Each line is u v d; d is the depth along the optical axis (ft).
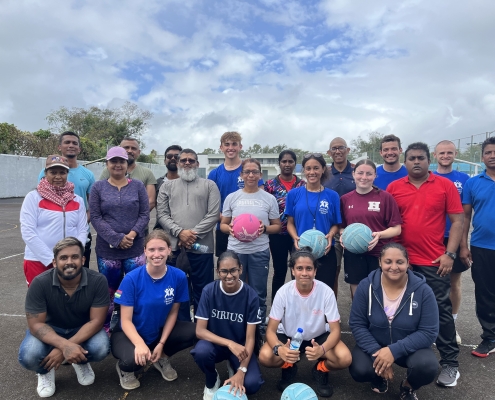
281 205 17.31
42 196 13.26
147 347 11.34
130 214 14.32
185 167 15.52
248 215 14.43
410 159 13.10
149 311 12.00
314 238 13.50
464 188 14.66
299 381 12.03
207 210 15.65
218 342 11.28
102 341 11.70
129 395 11.28
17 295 19.89
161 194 15.93
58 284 11.36
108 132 156.56
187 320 14.64
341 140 18.37
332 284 14.79
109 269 14.11
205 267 15.52
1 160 82.64
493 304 13.69
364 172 13.79
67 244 11.13
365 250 13.35
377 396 11.35
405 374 12.60
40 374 11.34
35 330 11.17
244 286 11.86
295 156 17.70
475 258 13.99
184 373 12.64
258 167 15.16
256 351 12.43
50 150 100.07
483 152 14.02
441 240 13.09
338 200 14.93
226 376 12.48
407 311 11.17
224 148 17.61
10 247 32.60
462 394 11.36
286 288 12.02
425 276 12.89
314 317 11.79
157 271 12.07
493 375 12.43
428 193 13.04
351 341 15.11
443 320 12.33
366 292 11.68
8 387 11.55
